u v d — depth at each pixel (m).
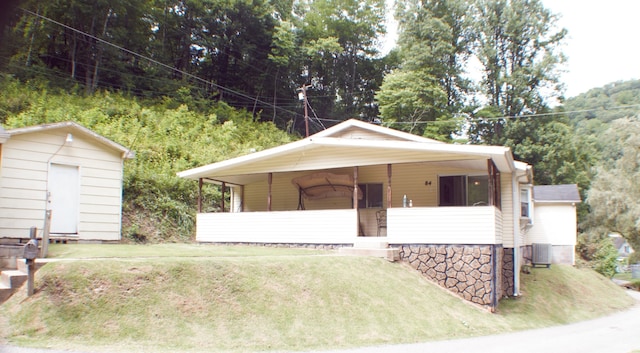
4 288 7.83
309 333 8.57
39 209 12.83
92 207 14.12
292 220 15.25
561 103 40.75
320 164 15.31
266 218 15.66
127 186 18.17
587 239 31.44
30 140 12.80
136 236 16.45
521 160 38.81
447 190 15.73
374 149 14.48
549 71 40.22
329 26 46.41
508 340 9.87
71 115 20.75
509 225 14.97
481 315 11.74
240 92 39.16
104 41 27.92
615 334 11.85
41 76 25.50
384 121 38.12
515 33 42.09
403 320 9.96
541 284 17.78
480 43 43.91
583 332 12.06
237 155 24.48
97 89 28.19
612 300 19.25
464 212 12.86
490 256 12.44
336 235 14.54
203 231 16.64
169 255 11.27
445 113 38.41
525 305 14.33
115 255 10.61
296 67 41.91
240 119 33.41
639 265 37.34
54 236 13.00
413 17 41.56
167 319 7.81
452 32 43.62
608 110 61.38
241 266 10.08
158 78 32.22
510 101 40.50
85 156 14.05
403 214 13.55
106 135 20.31
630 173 30.59
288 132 37.81
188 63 38.00
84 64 28.44
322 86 45.62
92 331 7.14
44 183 13.01
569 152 39.03
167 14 36.75
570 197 24.89
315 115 40.75
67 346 6.58
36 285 7.84
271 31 39.75
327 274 10.91
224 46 38.34
